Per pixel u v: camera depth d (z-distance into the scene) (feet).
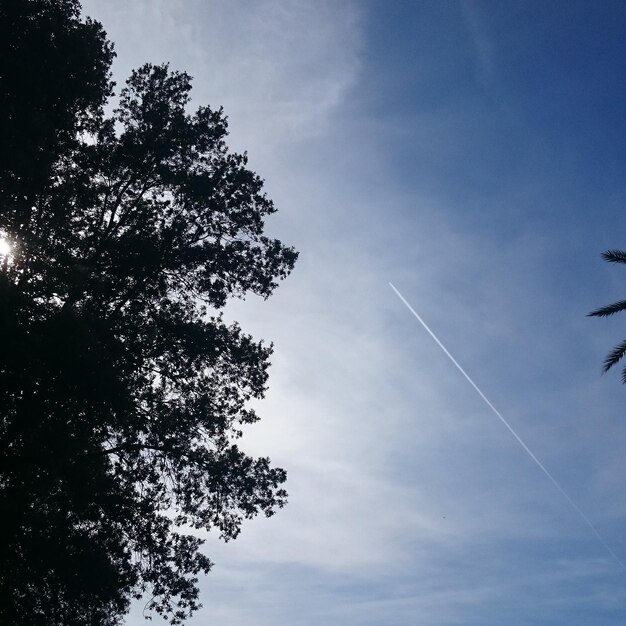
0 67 65.00
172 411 77.20
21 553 67.21
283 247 84.17
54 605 72.02
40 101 65.72
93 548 70.95
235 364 81.87
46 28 67.72
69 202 71.97
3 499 63.10
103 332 65.21
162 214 79.51
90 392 61.16
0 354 56.24
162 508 77.97
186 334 76.95
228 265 80.74
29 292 61.77
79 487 64.08
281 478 81.66
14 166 61.98
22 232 65.77
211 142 82.12
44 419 61.21
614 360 80.23
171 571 76.33
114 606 77.00
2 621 67.51
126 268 73.31
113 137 79.15
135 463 76.54
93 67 72.18
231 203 80.74
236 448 79.97
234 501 80.33
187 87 83.56
